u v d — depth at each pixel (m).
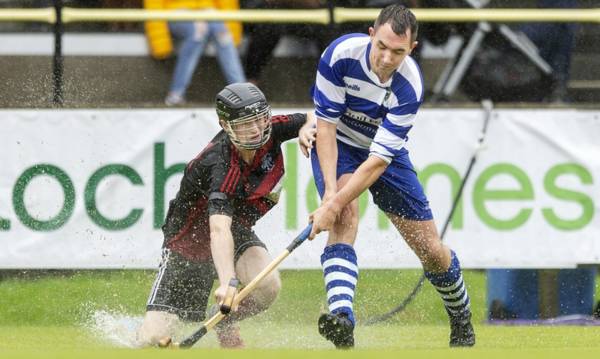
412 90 20.39
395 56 19.73
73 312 28.02
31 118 28.75
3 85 29.66
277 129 21.28
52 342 22.75
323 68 20.86
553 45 30.55
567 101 30.62
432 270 22.38
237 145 20.30
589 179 29.00
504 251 28.95
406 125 20.48
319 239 28.53
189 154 28.91
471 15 28.97
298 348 21.17
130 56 30.33
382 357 17.47
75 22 30.05
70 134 28.77
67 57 30.02
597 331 26.41
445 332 26.12
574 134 29.03
